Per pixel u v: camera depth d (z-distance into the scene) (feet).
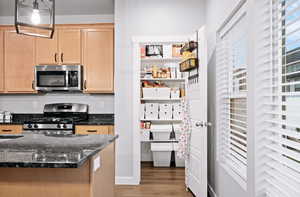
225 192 9.21
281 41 6.00
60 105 15.55
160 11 13.25
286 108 5.92
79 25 14.75
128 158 13.25
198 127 10.91
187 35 13.15
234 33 8.68
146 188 12.55
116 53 13.33
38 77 14.70
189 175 12.22
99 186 6.39
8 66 14.88
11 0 13.47
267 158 6.18
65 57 14.79
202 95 10.50
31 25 6.84
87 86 14.75
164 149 16.44
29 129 13.64
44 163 4.83
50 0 7.07
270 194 5.87
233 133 9.43
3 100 16.07
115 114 13.29
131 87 13.30
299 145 5.07
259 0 6.26
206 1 12.60
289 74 5.41
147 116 16.56
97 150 5.94
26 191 5.39
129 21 13.30
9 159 5.04
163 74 16.92
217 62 10.17
